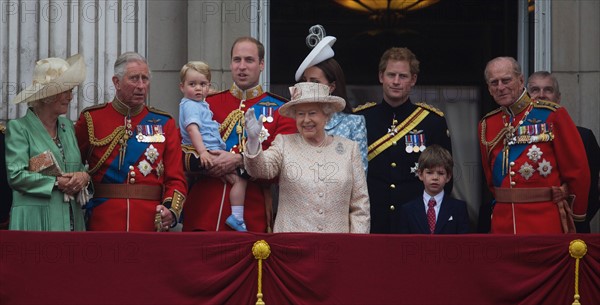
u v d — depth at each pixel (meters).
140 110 35.97
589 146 37.53
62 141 34.91
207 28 41.97
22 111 41.03
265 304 32.66
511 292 32.88
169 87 42.28
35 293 32.47
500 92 36.06
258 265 32.66
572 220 35.31
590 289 33.06
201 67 36.34
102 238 32.59
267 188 36.09
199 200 35.94
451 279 32.84
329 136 34.72
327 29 50.75
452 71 50.44
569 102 42.59
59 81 34.44
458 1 50.78
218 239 32.72
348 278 32.72
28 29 41.12
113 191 35.25
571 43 42.66
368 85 51.19
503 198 36.00
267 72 42.62
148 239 32.62
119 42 41.41
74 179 34.31
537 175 35.56
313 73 36.47
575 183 35.16
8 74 41.00
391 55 38.34
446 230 36.22
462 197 48.53
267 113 36.50
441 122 38.66
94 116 35.75
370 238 32.84
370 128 38.41
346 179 34.06
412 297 32.78
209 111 36.44
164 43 42.28
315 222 33.78
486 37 49.78
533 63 43.34
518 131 35.97
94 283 32.50
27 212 34.03
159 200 35.56
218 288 32.56
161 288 32.56
